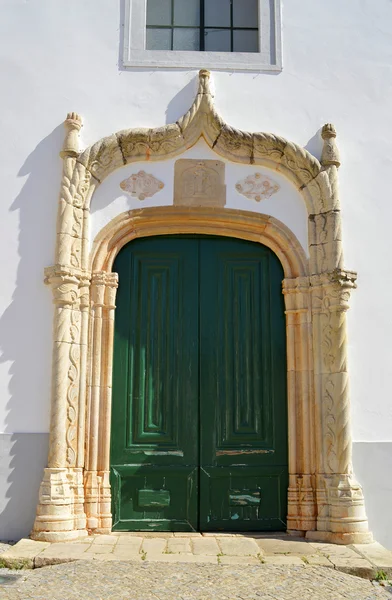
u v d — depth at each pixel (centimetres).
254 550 564
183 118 693
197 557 538
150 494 647
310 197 691
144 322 684
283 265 692
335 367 647
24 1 721
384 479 646
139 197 689
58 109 698
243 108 714
